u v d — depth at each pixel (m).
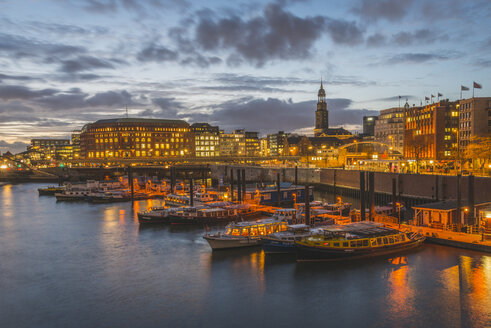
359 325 39.50
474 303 43.62
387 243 59.75
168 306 44.53
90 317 42.34
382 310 42.44
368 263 56.41
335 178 160.50
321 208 98.00
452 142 178.00
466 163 144.88
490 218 64.06
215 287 49.59
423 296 45.50
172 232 80.94
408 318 40.66
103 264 60.28
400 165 147.50
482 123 153.50
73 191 146.62
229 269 56.00
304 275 52.66
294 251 61.16
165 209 95.50
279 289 48.38
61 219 99.88
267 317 41.44
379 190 130.00
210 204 98.81
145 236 77.88
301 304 44.25
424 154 187.50
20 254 66.88
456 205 73.12
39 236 80.19
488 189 94.06
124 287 50.50
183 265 58.56
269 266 56.69
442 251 60.50
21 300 47.16
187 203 118.56
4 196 156.75
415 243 62.41
